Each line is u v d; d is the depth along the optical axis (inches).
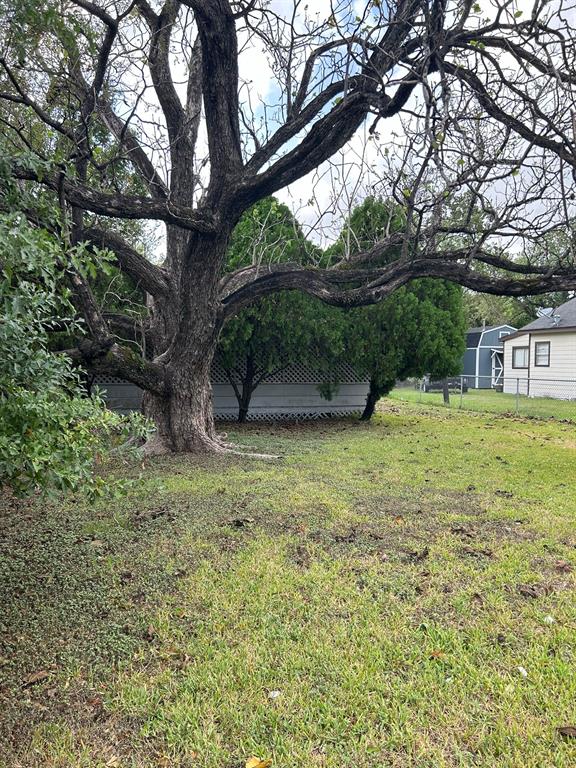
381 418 480.7
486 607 110.0
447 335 395.9
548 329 740.7
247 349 390.0
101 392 102.1
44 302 89.0
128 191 264.1
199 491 198.4
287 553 138.5
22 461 80.4
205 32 203.3
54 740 72.7
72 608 108.2
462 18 150.5
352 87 191.8
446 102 146.3
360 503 185.2
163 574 124.6
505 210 198.1
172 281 281.1
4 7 135.3
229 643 96.5
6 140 118.8
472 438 353.1
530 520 168.9
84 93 199.6
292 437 351.3
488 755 70.2
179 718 76.9
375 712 78.4
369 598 113.5
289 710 78.7
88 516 167.2
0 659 90.7
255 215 333.7
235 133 225.1
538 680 85.7
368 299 238.4
